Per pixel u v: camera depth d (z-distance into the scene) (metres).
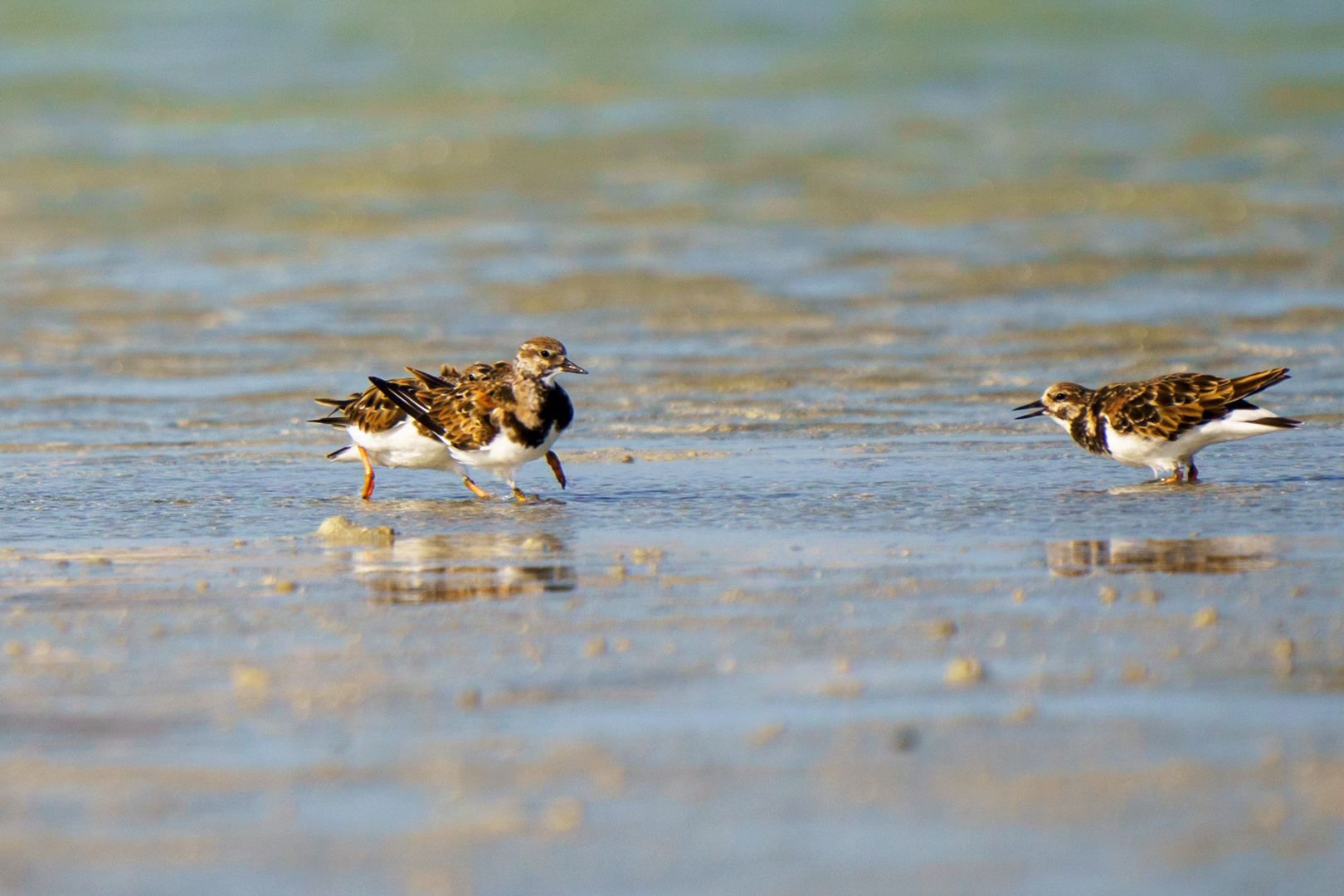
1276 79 46.06
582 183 35.22
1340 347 21.20
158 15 59.84
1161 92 44.97
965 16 58.25
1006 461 16.02
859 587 11.45
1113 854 7.17
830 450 16.72
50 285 26.61
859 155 37.66
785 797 7.78
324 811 7.69
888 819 7.54
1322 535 12.71
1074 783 7.85
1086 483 15.00
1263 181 33.41
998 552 12.43
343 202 33.62
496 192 34.38
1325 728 8.43
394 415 14.79
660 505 14.48
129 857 7.26
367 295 25.70
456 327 23.58
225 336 23.11
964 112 42.94
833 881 6.99
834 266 27.22
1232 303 24.03
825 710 8.88
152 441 17.58
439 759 8.27
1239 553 12.21
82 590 11.65
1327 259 26.77
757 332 22.97
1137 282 25.67
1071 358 21.06
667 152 38.38
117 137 41.38
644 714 8.86
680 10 59.84
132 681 9.49
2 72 49.84
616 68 50.12
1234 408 14.30
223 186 35.41
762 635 10.28
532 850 7.29
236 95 46.69
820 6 60.12
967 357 21.20
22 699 9.18
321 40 55.69
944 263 27.34
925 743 8.38
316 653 10.02
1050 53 52.00
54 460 16.66
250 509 14.60
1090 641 9.98
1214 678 9.25
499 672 9.61
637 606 11.03
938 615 10.66
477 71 50.06
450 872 7.11
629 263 27.67
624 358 21.55
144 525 13.92
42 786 7.98
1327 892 6.80
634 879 7.03
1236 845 7.21
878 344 22.03
